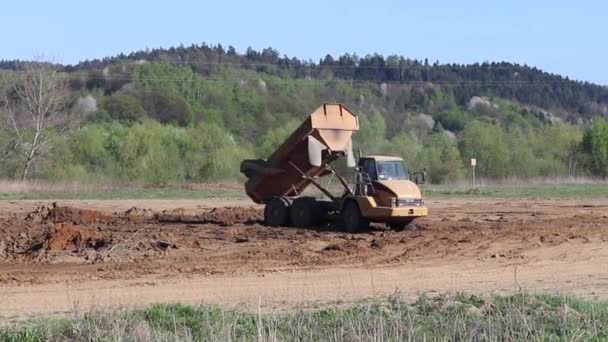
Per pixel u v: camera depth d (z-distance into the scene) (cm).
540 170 14375
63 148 12312
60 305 3105
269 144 13888
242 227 5828
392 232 5538
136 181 11925
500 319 2567
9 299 3212
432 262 4369
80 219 6078
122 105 18338
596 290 3606
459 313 2738
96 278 3728
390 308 2872
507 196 9888
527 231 5541
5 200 8550
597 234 5469
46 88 12250
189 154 13138
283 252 4575
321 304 3114
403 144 14162
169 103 19275
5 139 11894
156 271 3938
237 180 13025
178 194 9862
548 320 2692
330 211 5803
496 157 14112
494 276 3978
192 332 2539
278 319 2634
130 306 3008
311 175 5966
